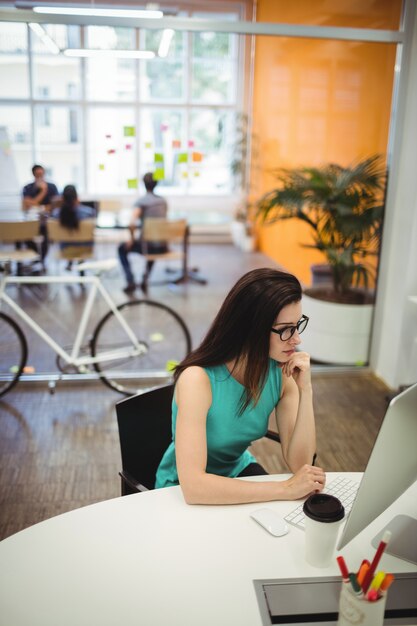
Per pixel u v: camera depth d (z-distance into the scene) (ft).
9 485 8.55
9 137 13.10
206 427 5.03
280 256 19.76
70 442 9.84
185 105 15.15
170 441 6.09
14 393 11.65
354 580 3.20
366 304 12.91
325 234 13.57
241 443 5.24
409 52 11.09
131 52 11.90
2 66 12.62
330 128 16.01
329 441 10.08
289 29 11.00
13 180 13.39
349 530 3.68
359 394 12.02
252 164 19.75
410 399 3.39
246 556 3.97
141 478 5.91
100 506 4.49
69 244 13.79
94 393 11.80
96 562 3.89
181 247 18.47
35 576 3.77
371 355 13.01
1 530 7.53
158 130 14.80
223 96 17.52
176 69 14.64
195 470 4.56
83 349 12.28
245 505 4.53
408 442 3.58
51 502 8.16
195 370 4.87
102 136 13.57
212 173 17.21
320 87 16.55
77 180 13.78
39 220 13.61
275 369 5.18
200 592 3.65
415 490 4.87
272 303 4.58
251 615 3.49
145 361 13.07
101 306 13.43
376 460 3.42
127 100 13.62
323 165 16.19
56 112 13.07
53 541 4.09
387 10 11.18
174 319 13.11
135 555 3.96
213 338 4.90
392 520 4.44
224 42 16.26
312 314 13.29
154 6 10.71
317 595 3.64
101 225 15.92
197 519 4.35
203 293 18.07
